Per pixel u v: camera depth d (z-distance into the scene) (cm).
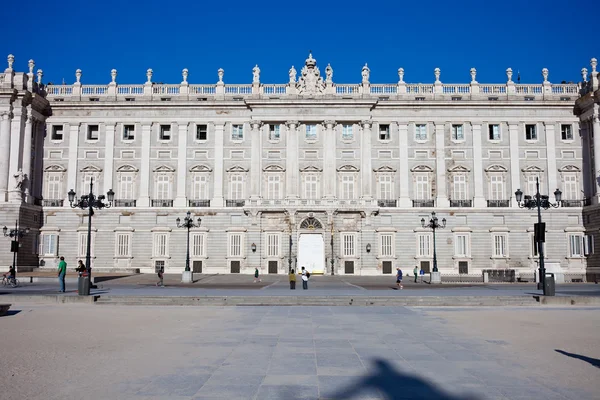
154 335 1830
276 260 6712
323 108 6888
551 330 1975
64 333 1875
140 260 6756
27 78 6650
